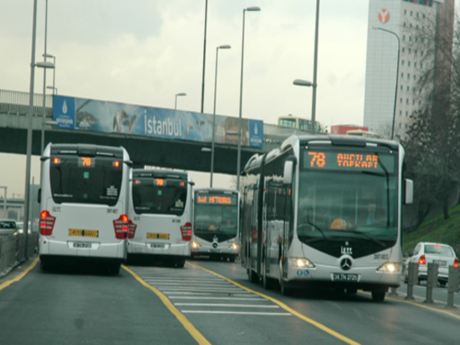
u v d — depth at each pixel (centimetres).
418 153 12331
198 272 6700
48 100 12219
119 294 3978
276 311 3403
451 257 7375
